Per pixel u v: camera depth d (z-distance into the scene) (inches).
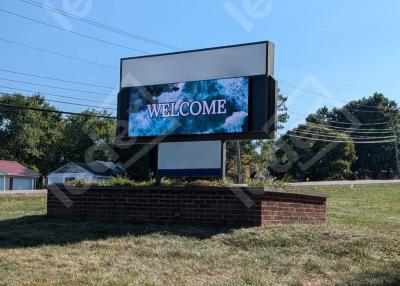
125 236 433.4
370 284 309.6
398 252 388.5
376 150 3339.1
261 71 492.7
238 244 403.2
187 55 529.0
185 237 422.3
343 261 363.9
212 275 329.7
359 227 510.6
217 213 461.1
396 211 831.1
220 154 499.8
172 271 337.4
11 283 308.0
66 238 437.1
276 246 397.4
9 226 503.5
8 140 2746.1
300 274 333.4
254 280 316.5
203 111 511.8
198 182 485.7
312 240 407.8
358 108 3339.1
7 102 2723.9
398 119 3380.9
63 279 318.0
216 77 512.1
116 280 313.0
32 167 2699.3
